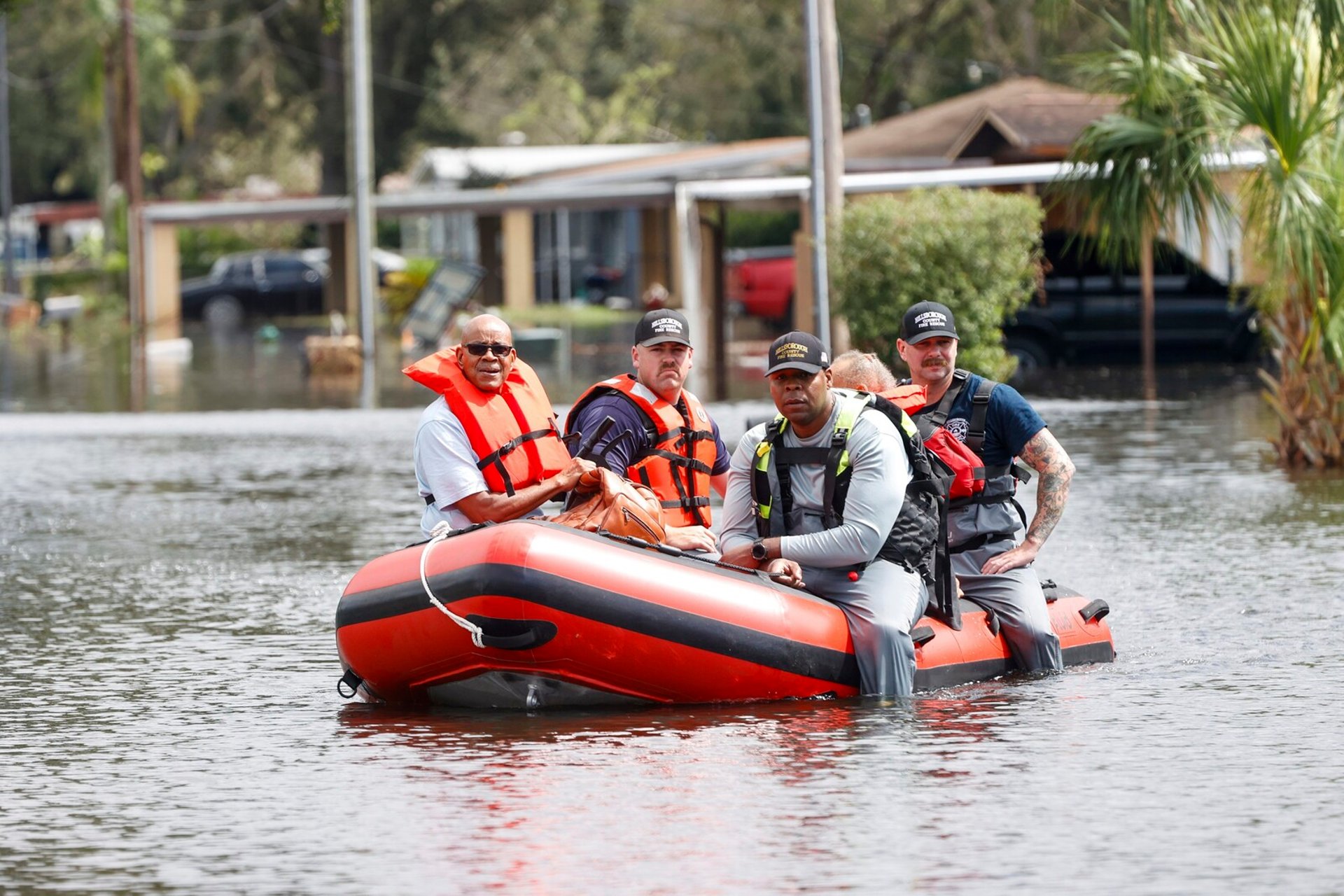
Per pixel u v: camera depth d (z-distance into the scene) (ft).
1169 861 60.64
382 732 81.66
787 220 547.08
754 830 64.80
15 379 351.87
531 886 59.00
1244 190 172.76
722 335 327.67
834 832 64.44
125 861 62.75
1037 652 91.09
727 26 641.40
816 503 85.66
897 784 70.64
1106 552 129.18
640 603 82.33
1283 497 156.25
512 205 447.83
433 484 87.30
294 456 211.20
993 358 229.45
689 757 75.41
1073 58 175.63
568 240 593.42
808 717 82.12
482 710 85.81
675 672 83.20
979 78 582.76
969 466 89.10
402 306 502.38
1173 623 103.65
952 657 88.63
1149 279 288.10
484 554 82.07
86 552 140.67
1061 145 323.16
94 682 93.86
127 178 477.36
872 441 84.89
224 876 60.85
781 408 85.05
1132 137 168.25
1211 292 288.51
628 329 475.31
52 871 61.82
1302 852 61.41
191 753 78.28
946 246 226.99
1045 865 60.34
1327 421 177.27
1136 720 80.89
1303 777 70.95
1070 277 288.71
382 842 64.23
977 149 346.95
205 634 107.24
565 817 66.90
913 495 87.30
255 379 342.23
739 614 83.71
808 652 84.79
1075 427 219.61
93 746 79.97
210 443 227.40
